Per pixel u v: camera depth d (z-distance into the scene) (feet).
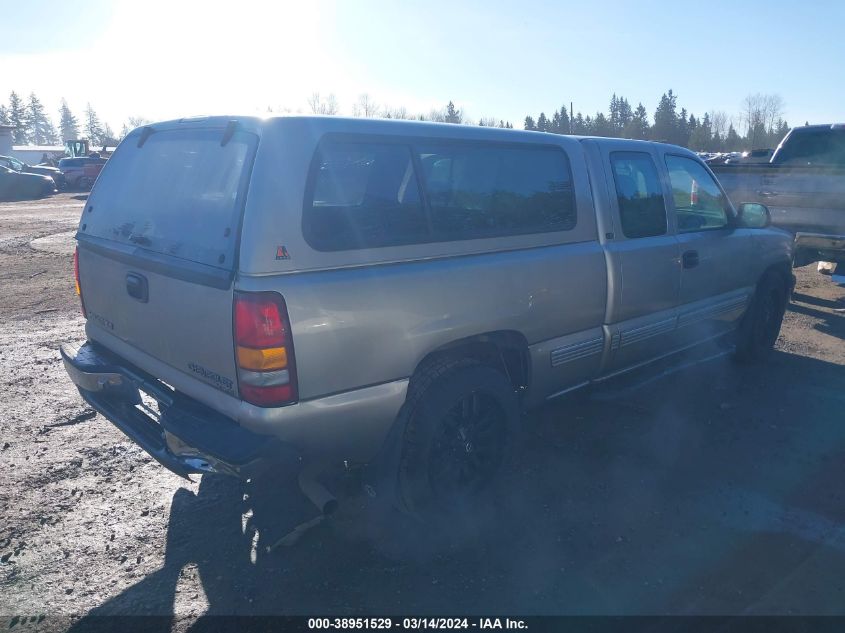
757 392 18.02
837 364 20.49
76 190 106.01
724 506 12.34
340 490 12.57
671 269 15.65
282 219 9.16
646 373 19.11
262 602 9.70
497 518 11.94
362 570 10.46
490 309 11.58
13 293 29.89
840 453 14.46
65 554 10.73
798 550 11.02
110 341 12.55
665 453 14.42
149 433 11.18
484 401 11.89
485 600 9.78
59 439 14.87
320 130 9.77
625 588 10.05
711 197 17.53
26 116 447.83
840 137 31.81
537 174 12.90
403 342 10.37
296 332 9.16
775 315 20.88
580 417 16.28
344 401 9.82
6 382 18.35
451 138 11.40
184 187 10.56
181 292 10.03
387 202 10.42
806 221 27.73
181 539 11.19
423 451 10.93
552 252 12.84
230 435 9.29
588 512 12.14
